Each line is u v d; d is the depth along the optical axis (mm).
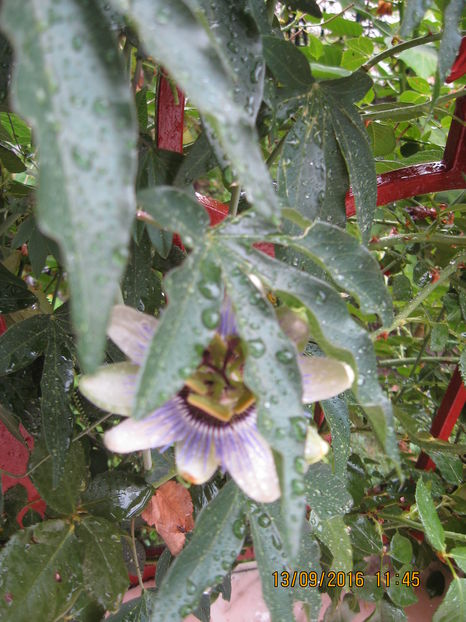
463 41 251
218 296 139
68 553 248
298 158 211
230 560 186
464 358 328
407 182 286
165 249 215
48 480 257
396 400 463
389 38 432
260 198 117
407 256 490
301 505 131
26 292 265
